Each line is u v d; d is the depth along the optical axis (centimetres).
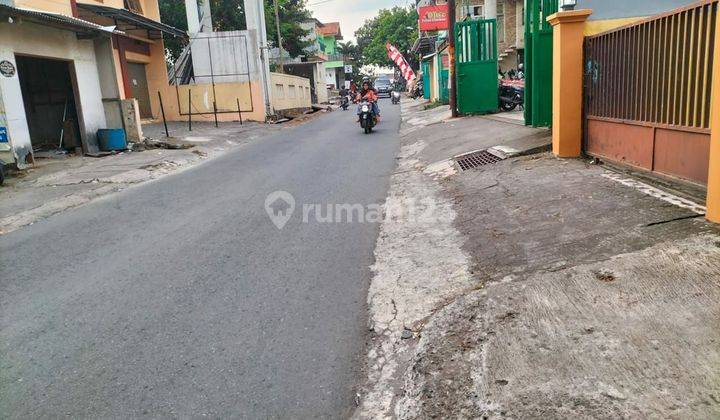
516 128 1162
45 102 1480
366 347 375
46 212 813
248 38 2545
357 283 484
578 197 604
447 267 496
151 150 1480
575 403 274
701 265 390
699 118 539
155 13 2436
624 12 897
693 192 549
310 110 3653
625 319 343
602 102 748
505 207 639
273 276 505
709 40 515
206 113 2562
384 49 6812
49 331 406
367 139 1608
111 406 313
